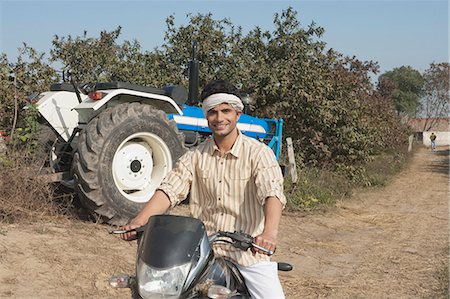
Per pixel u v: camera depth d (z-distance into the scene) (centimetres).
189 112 861
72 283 514
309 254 751
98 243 620
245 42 1416
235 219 321
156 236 268
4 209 638
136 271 268
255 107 1345
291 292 580
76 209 723
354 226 976
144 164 716
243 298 308
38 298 472
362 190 1495
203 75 1333
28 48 998
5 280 492
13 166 678
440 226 991
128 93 705
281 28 1430
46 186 684
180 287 260
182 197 330
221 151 321
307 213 1044
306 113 1367
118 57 1304
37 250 563
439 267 691
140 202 697
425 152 4384
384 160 2280
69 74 1180
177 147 734
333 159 1459
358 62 2167
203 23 1384
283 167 1094
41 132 754
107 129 669
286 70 1334
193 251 266
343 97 1480
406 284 623
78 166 659
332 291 588
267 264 316
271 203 302
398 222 1027
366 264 709
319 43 1445
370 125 1672
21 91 845
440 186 1736
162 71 1347
